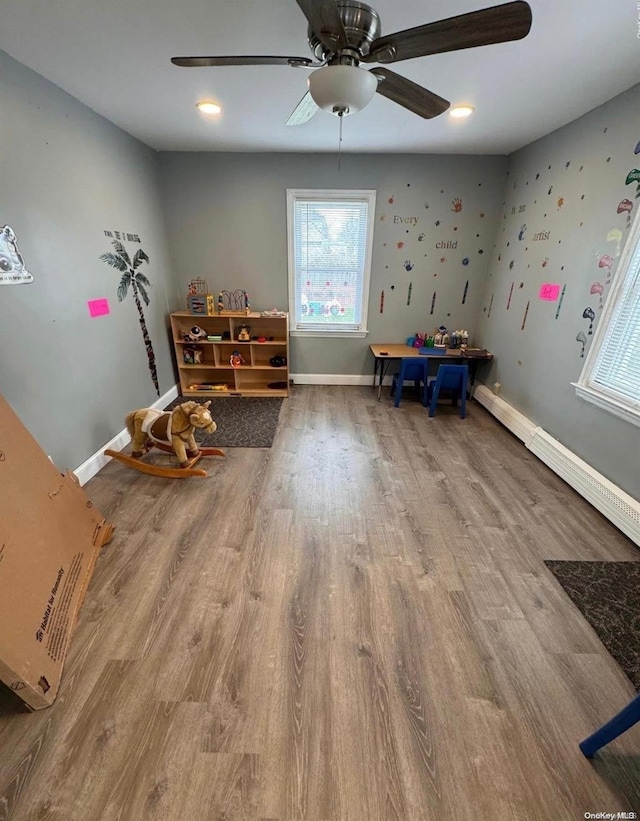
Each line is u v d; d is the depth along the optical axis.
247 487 2.44
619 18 1.53
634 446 2.05
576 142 2.57
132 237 3.08
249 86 2.16
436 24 1.13
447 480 2.56
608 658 1.41
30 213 2.00
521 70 1.95
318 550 1.91
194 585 1.69
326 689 1.29
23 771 1.07
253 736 1.16
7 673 1.11
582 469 2.41
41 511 1.55
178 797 1.03
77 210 2.38
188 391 4.07
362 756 1.12
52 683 1.25
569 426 2.62
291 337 4.22
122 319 2.95
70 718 1.19
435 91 2.20
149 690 1.28
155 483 2.47
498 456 2.90
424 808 1.01
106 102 2.39
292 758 1.11
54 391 2.20
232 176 3.60
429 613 1.58
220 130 2.90
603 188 2.33
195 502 2.28
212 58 1.38
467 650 1.43
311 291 4.08
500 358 3.64
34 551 1.42
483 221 3.73
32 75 1.98
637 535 1.95
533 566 1.83
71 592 1.54
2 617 1.17
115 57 1.86
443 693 1.29
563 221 2.72
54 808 1.00
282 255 3.89
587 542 1.99
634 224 2.12
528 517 2.19
